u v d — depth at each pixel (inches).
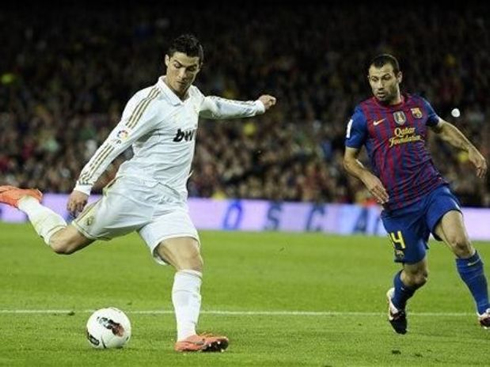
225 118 1032.2
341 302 1424.7
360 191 3319.4
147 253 2194.9
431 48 4239.7
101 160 915.4
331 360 906.1
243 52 4426.7
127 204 936.9
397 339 1062.4
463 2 4554.6
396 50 4242.1
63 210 3336.6
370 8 4596.5
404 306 1108.5
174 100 930.1
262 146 3545.8
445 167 3336.6
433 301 1453.0
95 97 4192.9
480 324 1128.2
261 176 3474.4
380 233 3127.5
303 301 1429.6
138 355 896.9
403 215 1078.4
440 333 1120.8
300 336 1068.5
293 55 4360.2
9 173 3627.0
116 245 2401.6
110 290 1508.4
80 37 4626.0
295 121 3850.9
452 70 4089.6
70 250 969.5
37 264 1878.7
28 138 3754.9
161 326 1120.8
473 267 1080.2
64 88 4274.1
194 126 951.0
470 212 3102.9
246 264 2009.1
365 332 1114.1
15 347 941.2
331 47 4367.6
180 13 4746.6
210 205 3363.7
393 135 1072.8
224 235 2913.4
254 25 4584.2
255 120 3732.8
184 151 946.7
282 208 3287.4
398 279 1106.1
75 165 3565.5
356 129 1087.0
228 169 3494.1
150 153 938.7
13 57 4542.3
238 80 4276.6
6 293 1424.7
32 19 4741.6
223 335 1067.3
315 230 3230.8
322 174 3383.4
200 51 920.9
